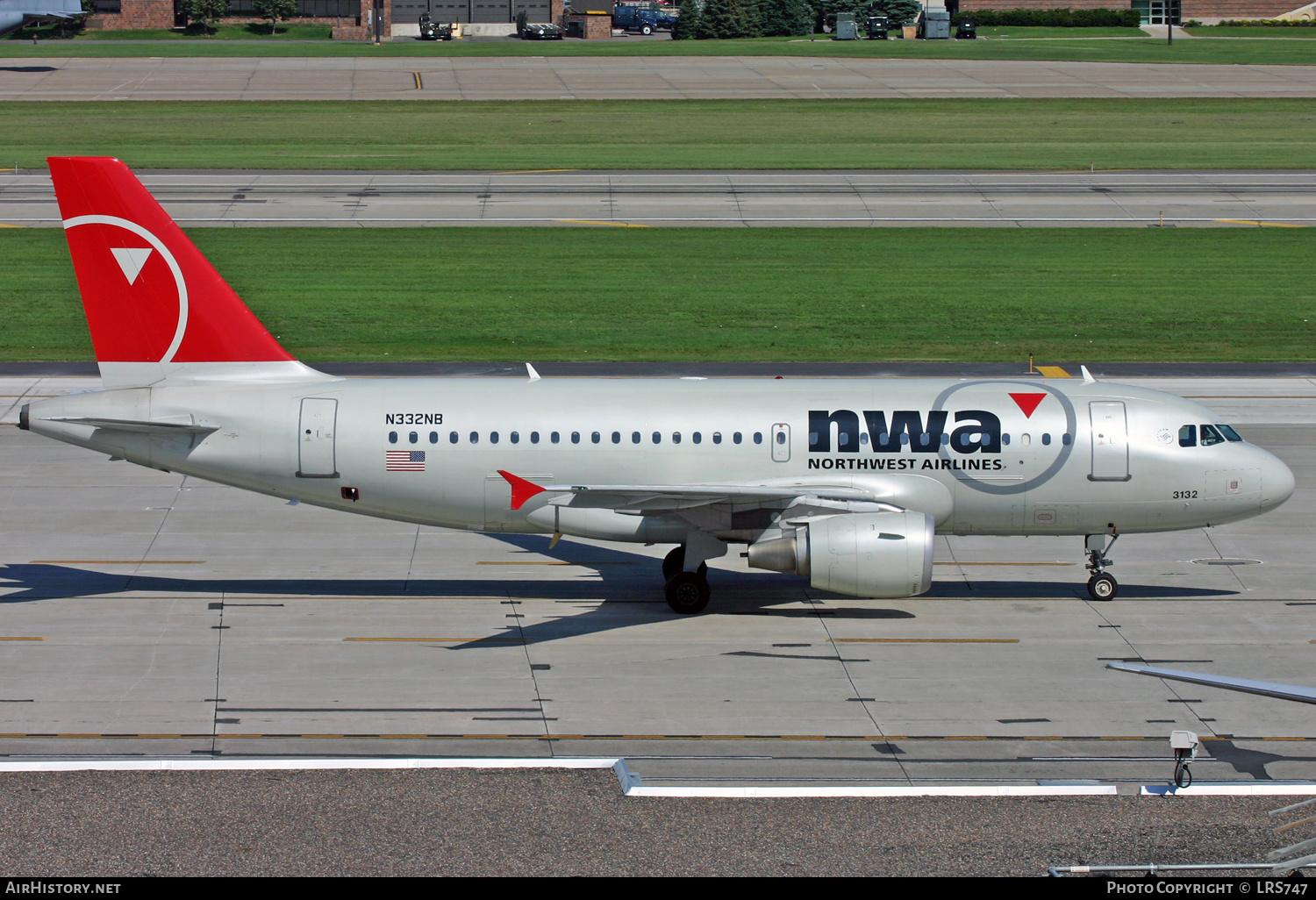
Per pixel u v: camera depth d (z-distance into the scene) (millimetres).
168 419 111562
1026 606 115625
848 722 90438
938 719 90938
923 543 104812
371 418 111875
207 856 70812
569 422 112062
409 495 112688
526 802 77812
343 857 71062
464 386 114875
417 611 113062
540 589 119688
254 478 112688
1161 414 113438
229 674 98125
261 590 118062
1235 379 195625
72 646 103375
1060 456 111750
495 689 95938
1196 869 69625
